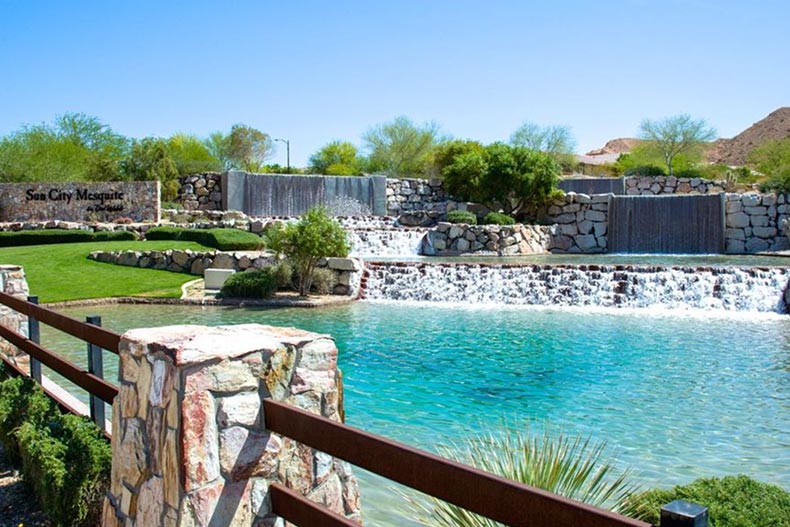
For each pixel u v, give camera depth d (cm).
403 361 1024
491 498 178
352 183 3922
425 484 195
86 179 4156
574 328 1340
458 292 1839
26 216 3142
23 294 794
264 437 259
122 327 1348
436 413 754
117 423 294
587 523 156
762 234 2958
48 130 4766
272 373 262
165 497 252
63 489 357
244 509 254
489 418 734
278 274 1864
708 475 569
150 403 262
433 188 4078
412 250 2986
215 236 2497
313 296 1817
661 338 1222
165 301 1719
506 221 3184
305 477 273
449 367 984
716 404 787
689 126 5575
